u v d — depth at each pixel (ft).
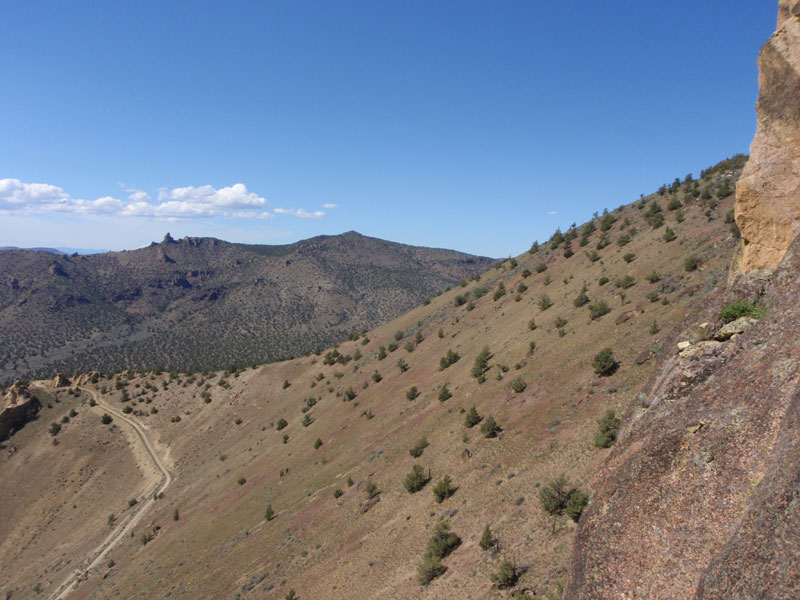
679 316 99.66
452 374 180.55
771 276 46.98
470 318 247.50
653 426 39.63
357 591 81.35
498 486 85.30
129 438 358.43
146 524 228.43
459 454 108.58
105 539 233.55
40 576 224.94
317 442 193.77
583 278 191.42
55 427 374.84
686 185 242.78
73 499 302.45
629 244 194.29
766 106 53.26
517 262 318.24
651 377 51.96
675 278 128.16
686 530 29.60
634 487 33.96
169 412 383.86
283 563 110.73
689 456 32.86
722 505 29.07
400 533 93.09
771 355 35.09
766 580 22.06
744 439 30.94
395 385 216.74
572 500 63.26
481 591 59.82
